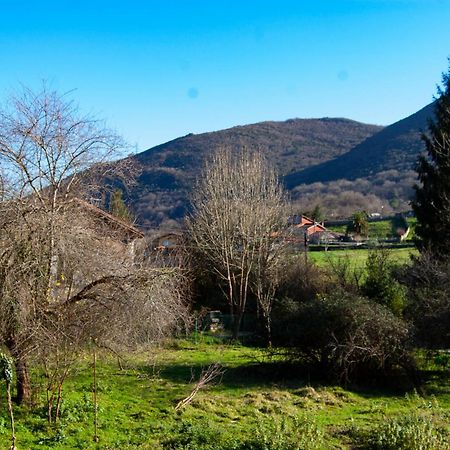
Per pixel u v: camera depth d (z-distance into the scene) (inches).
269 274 1118.4
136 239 609.9
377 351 674.8
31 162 463.5
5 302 429.4
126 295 454.0
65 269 462.3
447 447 421.1
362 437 464.4
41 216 442.0
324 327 690.2
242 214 1131.3
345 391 660.7
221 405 564.7
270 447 417.4
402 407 594.2
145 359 668.1
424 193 1112.8
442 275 777.6
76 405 506.6
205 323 1135.0
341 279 1111.0
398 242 1962.4
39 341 429.4
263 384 679.1
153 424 483.5
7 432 430.0
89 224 493.0
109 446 426.6
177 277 505.7
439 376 738.8
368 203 3225.9
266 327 888.3
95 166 498.6
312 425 458.6
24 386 490.6
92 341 460.8
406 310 845.2
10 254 436.1
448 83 1166.3
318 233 2262.6
